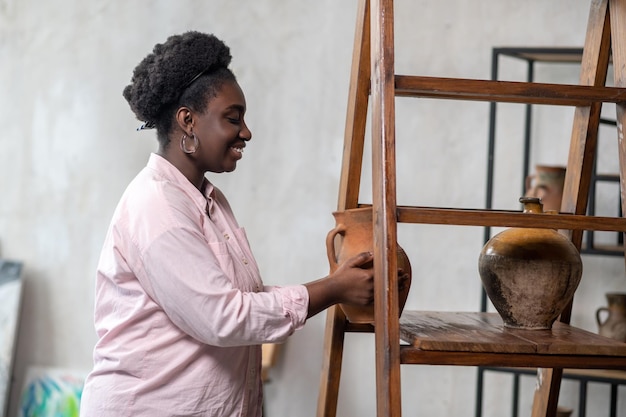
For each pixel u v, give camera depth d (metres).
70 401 4.54
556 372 2.09
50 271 4.66
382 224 1.61
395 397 1.57
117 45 4.55
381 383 1.62
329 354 2.08
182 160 1.99
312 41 4.26
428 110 4.07
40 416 4.57
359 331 2.08
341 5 4.22
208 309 1.79
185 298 1.80
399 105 4.10
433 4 4.05
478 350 1.60
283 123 4.30
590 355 1.63
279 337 1.79
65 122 4.64
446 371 4.07
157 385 1.88
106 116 4.58
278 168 4.31
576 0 3.88
